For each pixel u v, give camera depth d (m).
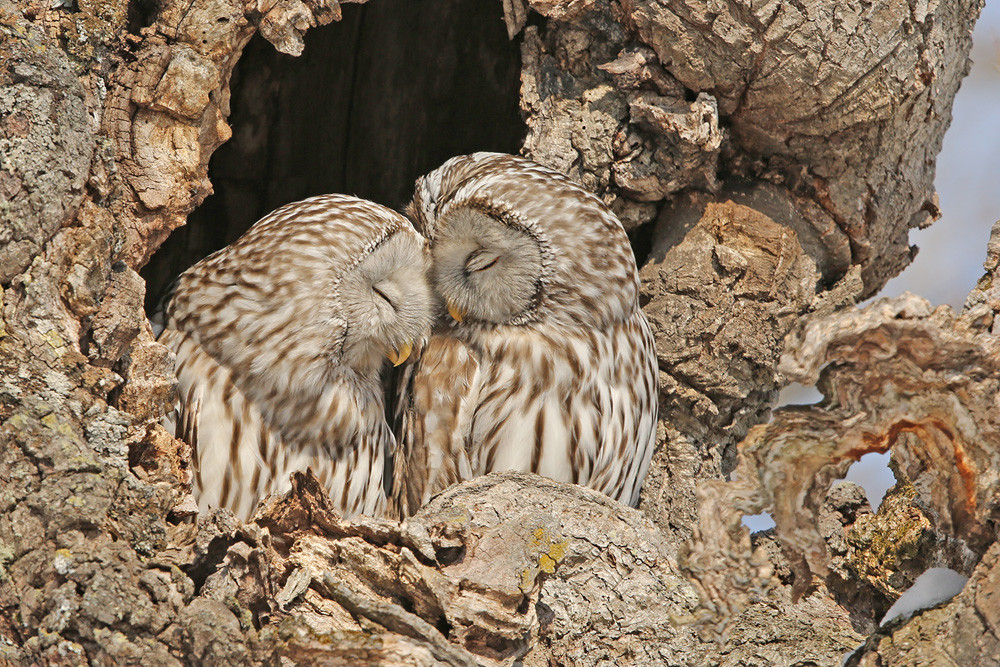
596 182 8.91
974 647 5.40
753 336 8.99
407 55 10.84
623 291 8.47
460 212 8.20
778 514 5.67
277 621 5.57
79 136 6.25
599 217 8.34
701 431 9.30
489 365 8.57
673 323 9.08
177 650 5.32
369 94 11.10
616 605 6.38
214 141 7.21
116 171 6.62
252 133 10.90
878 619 7.77
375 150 11.28
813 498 5.68
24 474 5.44
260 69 10.62
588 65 8.75
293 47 7.35
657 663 6.32
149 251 6.95
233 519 5.68
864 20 8.06
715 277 8.99
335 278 7.84
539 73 8.84
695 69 8.37
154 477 6.00
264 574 5.50
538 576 6.07
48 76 6.18
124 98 6.75
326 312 7.84
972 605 5.46
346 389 8.28
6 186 5.86
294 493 6.07
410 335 8.53
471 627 5.76
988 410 5.41
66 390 5.76
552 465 8.41
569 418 8.43
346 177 11.38
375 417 8.69
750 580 5.64
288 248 7.82
